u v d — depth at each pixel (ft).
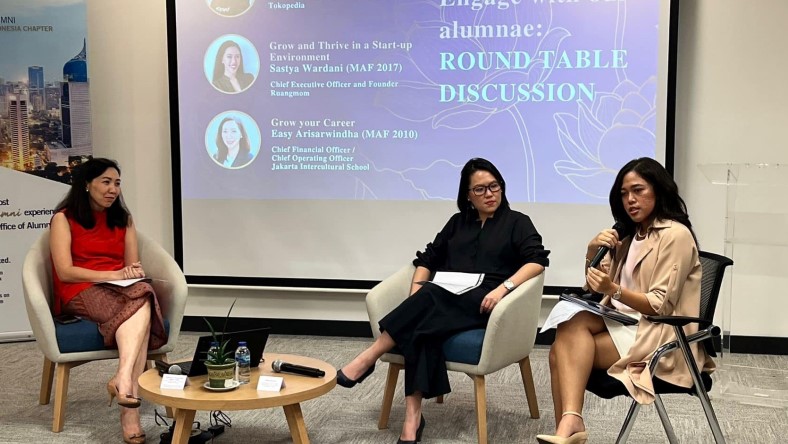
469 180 11.45
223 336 9.70
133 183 17.08
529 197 15.52
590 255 9.62
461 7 15.43
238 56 16.21
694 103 15.02
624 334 8.96
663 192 9.16
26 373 14.08
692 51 14.94
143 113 16.89
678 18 14.67
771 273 14.96
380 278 16.19
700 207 15.16
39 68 16.10
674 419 11.60
